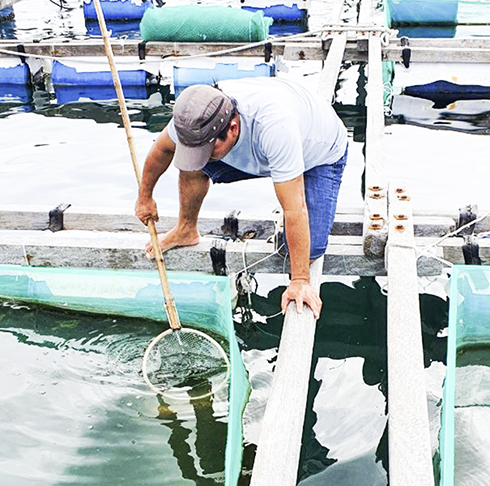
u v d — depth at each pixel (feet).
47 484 8.93
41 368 11.13
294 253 9.26
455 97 25.09
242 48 23.82
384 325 12.31
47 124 23.06
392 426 7.41
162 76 27.81
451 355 9.01
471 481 8.68
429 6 34.45
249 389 10.57
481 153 19.83
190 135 8.25
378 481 8.98
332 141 9.92
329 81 18.79
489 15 36.29
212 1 40.52
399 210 11.79
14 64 26.78
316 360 11.48
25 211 13.00
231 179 10.34
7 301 12.30
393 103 24.49
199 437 9.69
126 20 37.91
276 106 8.65
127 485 8.93
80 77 26.76
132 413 10.17
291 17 37.40
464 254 11.59
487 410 9.96
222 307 10.85
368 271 11.62
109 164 19.51
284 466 6.97
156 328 11.95
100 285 11.56
